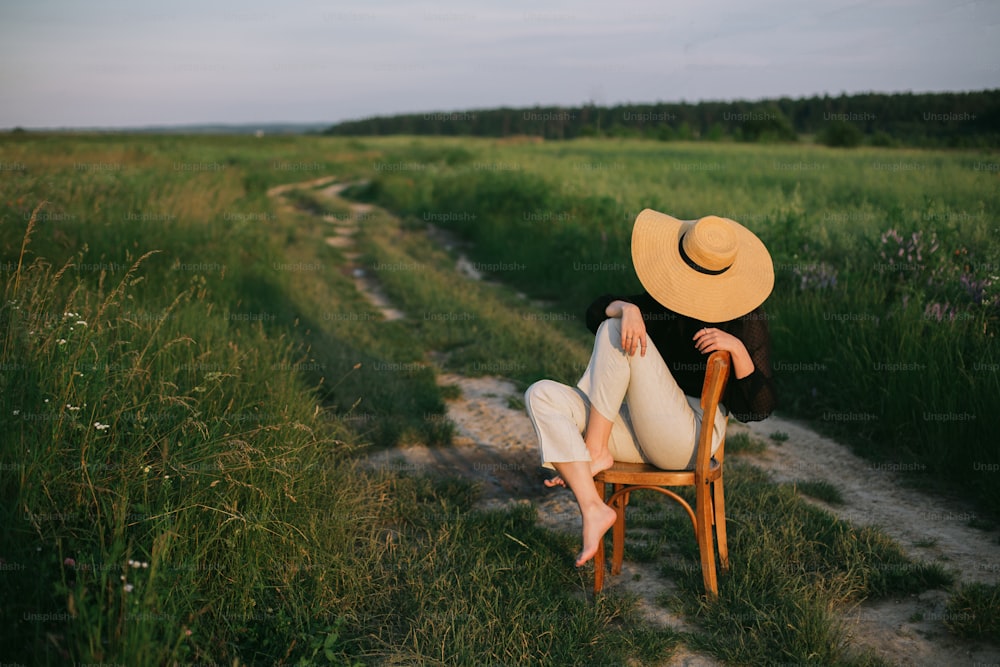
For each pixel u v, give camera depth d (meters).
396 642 2.84
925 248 6.77
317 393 5.87
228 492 3.16
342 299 10.24
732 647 2.79
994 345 5.07
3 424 2.96
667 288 3.10
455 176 23.77
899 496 4.36
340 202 24.70
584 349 7.58
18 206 8.64
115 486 2.97
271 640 2.73
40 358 3.38
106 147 29.77
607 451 3.15
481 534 3.71
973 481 4.36
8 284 4.03
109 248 8.11
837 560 3.43
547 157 30.89
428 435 5.27
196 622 2.66
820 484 4.39
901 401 5.17
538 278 11.84
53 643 2.22
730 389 3.11
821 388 6.02
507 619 2.92
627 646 2.82
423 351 7.71
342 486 3.95
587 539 2.91
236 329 6.57
